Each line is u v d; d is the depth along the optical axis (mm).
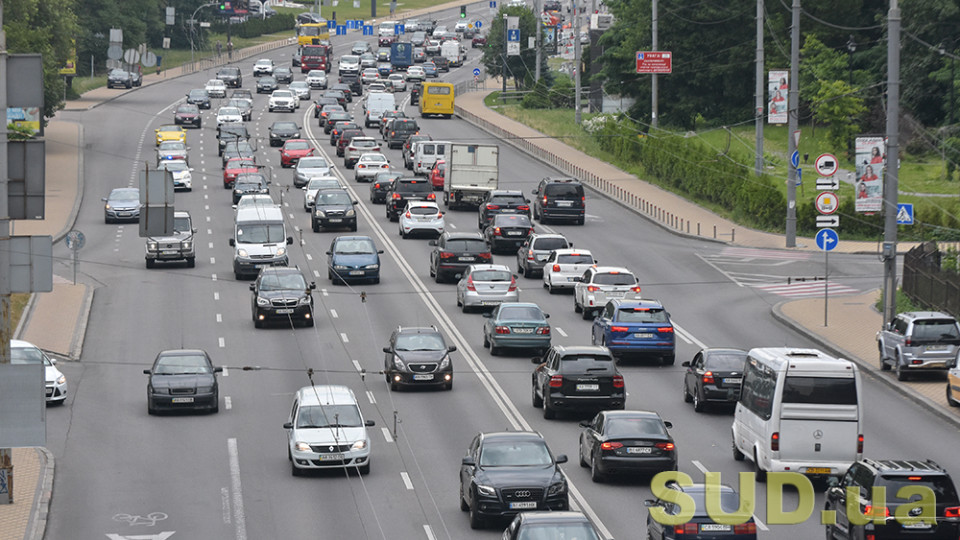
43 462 118938
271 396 144500
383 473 114875
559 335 171250
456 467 116438
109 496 109000
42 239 105625
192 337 172250
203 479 113875
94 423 134000
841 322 180500
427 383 144625
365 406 139000
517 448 100250
